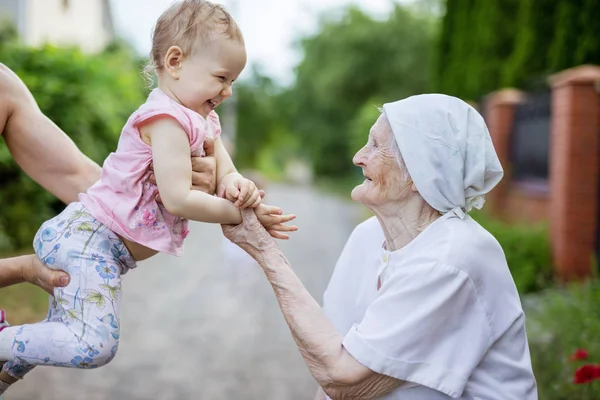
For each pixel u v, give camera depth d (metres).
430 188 2.08
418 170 2.08
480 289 2.03
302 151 43.41
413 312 1.99
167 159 2.06
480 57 12.81
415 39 31.70
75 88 9.68
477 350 2.00
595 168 7.68
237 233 2.17
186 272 9.53
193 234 14.96
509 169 10.96
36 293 6.94
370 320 2.02
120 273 2.19
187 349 5.93
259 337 6.33
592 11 8.85
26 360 2.05
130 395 4.83
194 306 7.48
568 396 4.00
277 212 2.20
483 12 12.70
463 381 1.97
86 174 2.45
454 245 2.04
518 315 2.08
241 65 2.13
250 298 7.91
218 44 2.07
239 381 5.16
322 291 8.44
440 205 2.11
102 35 22.89
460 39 14.13
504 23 12.16
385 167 2.14
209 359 5.66
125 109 11.81
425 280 2.00
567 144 7.71
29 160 2.43
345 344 2.00
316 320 2.07
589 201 7.68
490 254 2.08
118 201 2.13
